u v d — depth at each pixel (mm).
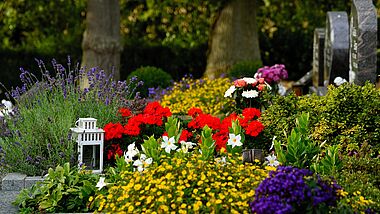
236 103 10305
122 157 6965
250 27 18484
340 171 6633
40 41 20438
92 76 9500
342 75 12891
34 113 8781
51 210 6555
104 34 16453
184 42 20953
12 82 19188
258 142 8398
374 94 8148
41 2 20094
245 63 16406
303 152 6551
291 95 8719
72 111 8734
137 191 6023
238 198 5688
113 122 8977
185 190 5895
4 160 8242
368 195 5996
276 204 5035
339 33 12875
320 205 5109
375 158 7043
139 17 20984
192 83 13836
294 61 21172
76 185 6828
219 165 6223
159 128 8758
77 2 20438
